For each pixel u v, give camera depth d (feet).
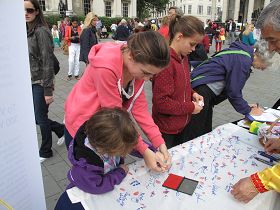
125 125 3.37
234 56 6.52
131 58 3.92
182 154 4.82
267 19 3.77
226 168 4.44
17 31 3.33
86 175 3.67
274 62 5.78
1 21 3.10
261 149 5.07
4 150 3.45
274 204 3.95
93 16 19.10
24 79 3.56
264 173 3.60
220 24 57.26
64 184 8.01
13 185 3.70
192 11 155.53
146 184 4.01
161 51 3.67
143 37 3.79
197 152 4.91
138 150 4.33
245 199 3.67
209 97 6.93
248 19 108.99
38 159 4.09
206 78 6.82
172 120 6.24
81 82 4.65
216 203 3.68
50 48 7.87
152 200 3.70
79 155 3.72
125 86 4.58
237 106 6.70
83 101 4.46
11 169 3.61
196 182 4.06
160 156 4.39
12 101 3.43
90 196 3.71
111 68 4.03
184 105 5.96
